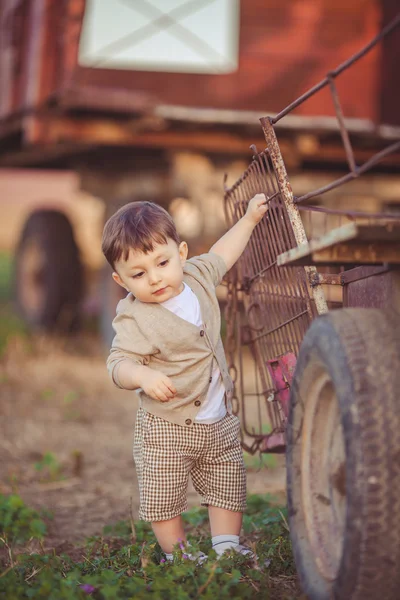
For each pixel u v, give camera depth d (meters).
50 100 8.02
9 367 9.97
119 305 3.35
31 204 28.34
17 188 28.36
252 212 3.54
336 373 2.42
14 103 9.30
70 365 10.29
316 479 2.78
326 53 9.12
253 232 3.70
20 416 7.95
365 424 2.29
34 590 2.84
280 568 3.25
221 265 3.47
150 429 3.24
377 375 2.34
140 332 3.23
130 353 3.24
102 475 5.94
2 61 9.79
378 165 9.72
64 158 11.47
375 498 2.25
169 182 9.92
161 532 3.30
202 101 8.92
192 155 9.24
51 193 28.39
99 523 4.65
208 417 3.26
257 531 3.88
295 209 3.20
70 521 4.70
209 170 9.29
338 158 9.21
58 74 8.42
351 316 2.51
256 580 3.03
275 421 3.67
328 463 2.73
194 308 3.29
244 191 3.80
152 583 2.88
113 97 8.00
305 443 2.79
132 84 8.89
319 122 8.51
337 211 3.06
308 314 3.24
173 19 8.62
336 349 2.44
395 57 9.22
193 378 3.22
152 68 8.91
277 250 3.43
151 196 10.01
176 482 3.24
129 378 3.11
